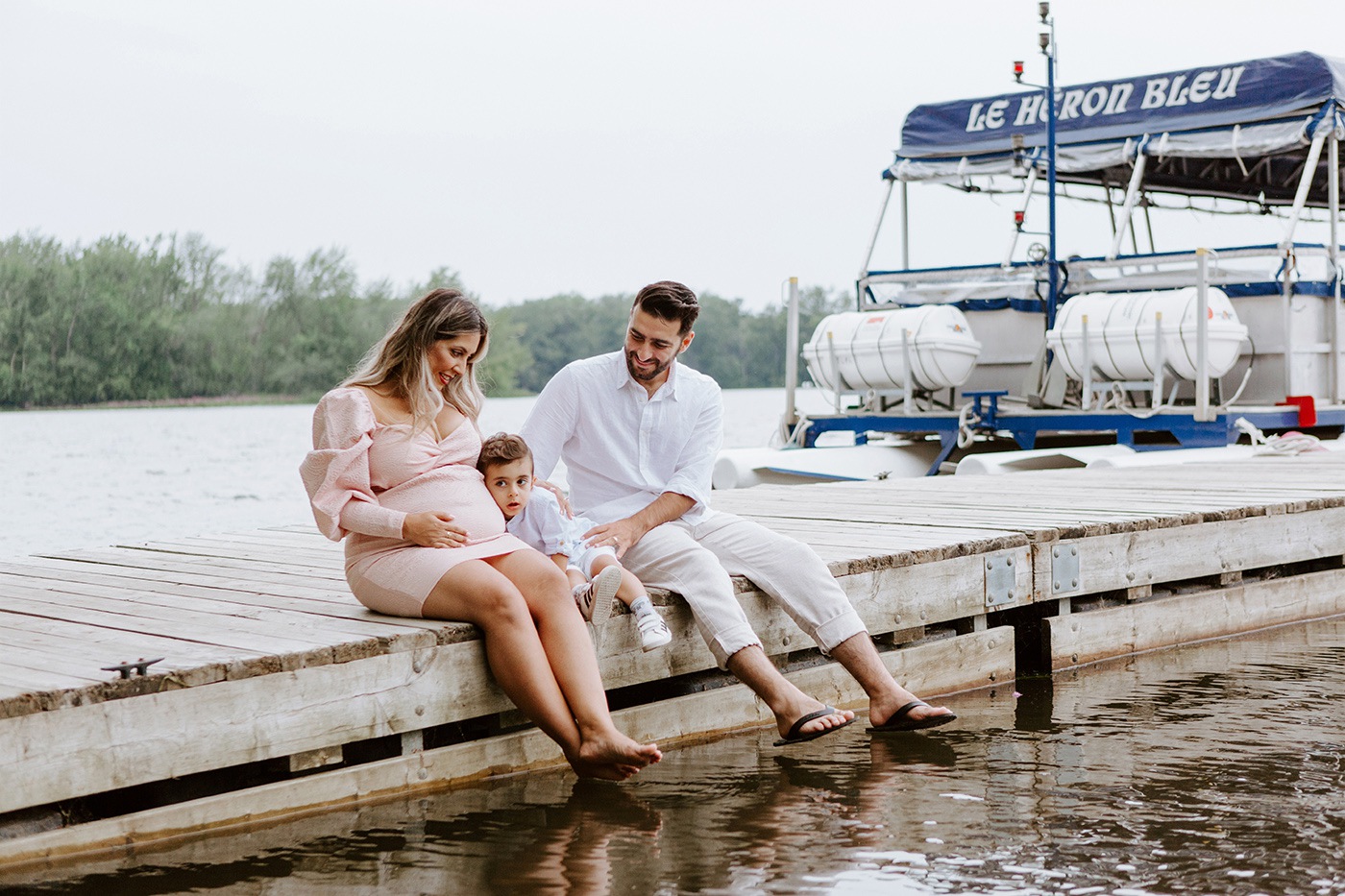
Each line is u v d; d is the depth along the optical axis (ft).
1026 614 16.94
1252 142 37.40
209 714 10.05
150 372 204.23
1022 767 12.04
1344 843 9.82
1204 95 38.45
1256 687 15.43
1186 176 45.65
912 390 40.14
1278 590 19.63
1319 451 33.60
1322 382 38.04
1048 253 39.32
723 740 13.24
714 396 13.41
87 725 9.43
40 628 11.87
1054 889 8.96
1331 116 36.11
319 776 10.82
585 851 9.86
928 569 15.30
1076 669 16.72
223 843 10.00
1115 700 14.88
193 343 205.87
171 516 43.42
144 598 13.55
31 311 197.26
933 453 42.01
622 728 12.65
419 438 11.75
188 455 82.74
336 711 10.76
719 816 10.68
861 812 10.73
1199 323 34.47
